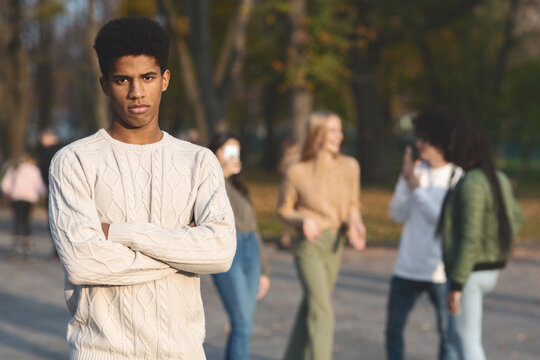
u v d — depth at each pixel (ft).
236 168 19.43
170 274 8.70
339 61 71.72
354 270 41.86
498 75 120.47
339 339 26.18
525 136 152.87
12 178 46.42
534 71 142.20
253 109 171.94
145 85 8.48
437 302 19.24
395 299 19.70
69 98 192.65
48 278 39.52
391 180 117.80
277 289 35.96
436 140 18.10
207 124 69.97
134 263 8.26
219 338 26.25
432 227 18.95
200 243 8.52
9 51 87.51
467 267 15.67
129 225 8.39
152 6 107.14
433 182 19.27
